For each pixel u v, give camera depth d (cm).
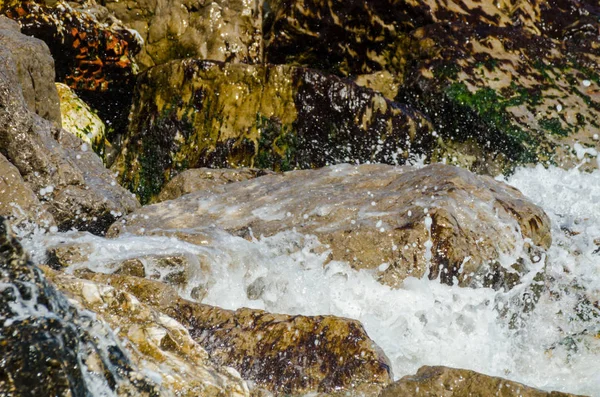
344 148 1706
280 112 1706
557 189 1722
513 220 1104
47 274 769
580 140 1791
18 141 1212
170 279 987
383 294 1034
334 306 1038
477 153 1800
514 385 777
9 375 597
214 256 1032
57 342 623
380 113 1714
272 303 1052
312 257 1064
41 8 1666
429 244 1038
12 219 1102
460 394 783
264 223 1144
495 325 1051
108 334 693
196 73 1738
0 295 634
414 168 1262
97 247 1010
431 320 1028
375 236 1054
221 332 870
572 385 954
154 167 1744
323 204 1148
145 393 682
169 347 756
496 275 1066
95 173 1334
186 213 1209
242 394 757
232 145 1702
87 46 1728
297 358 835
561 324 1106
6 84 1220
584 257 1169
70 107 1662
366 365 816
